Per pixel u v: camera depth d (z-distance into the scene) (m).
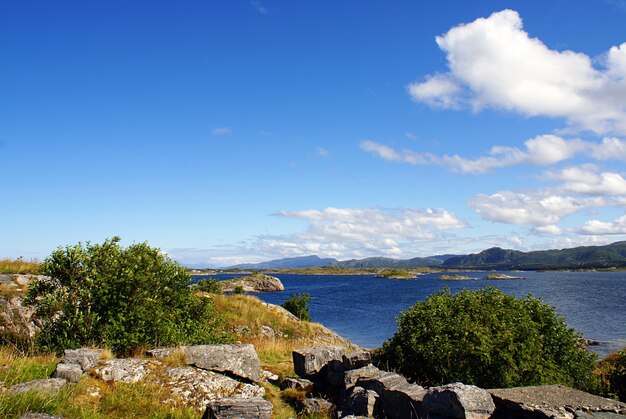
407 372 12.77
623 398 13.05
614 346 38.25
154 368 11.60
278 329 29.77
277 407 11.52
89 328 14.52
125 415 9.41
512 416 7.76
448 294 14.38
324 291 123.50
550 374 12.16
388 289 134.62
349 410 10.20
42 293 15.45
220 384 11.54
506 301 13.98
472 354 11.79
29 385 9.44
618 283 157.50
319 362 13.75
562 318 14.22
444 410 8.05
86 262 15.65
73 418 8.62
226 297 33.91
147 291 16.06
